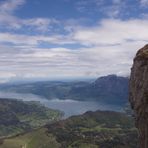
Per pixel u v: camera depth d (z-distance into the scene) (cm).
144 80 2708
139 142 2845
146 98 2673
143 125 2752
